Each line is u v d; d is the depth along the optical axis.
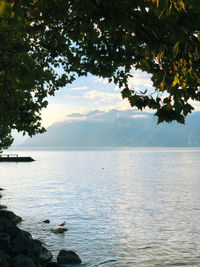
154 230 23.25
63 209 31.75
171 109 4.75
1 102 9.32
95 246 19.41
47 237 21.34
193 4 3.65
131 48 6.30
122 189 47.78
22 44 9.20
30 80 8.39
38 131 13.36
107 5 4.24
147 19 4.55
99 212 30.16
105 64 7.74
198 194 41.94
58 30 7.29
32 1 5.34
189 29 4.04
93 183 56.50
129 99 5.20
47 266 14.53
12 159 134.00
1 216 17.98
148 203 35.03
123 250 18.62
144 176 69.81
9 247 12.84
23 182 58.53
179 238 21.09
